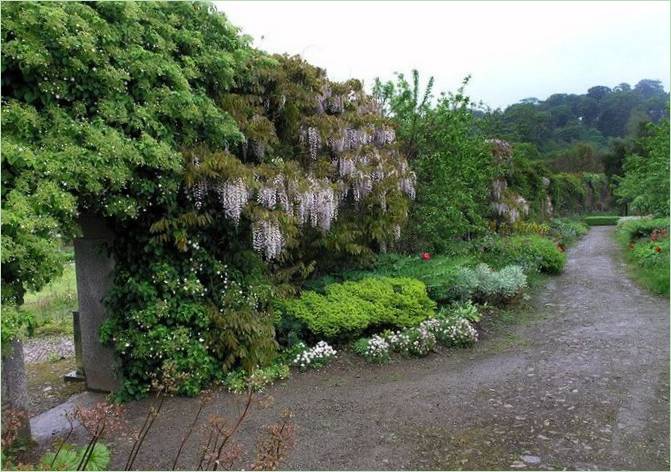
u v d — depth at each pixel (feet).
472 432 12.37
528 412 13.42
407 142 29.73
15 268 10.14
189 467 11.00
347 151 21.63
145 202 14.08
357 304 19.25
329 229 20.65
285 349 17.69
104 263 16.17
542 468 10.66
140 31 13.92
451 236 30.40
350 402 14.38
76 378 18.29
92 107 12.60
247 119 18.38
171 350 14.82
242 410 13.96
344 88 22.72
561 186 75.31
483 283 24.31
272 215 16.20
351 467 10.84
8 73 11.23
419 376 16.39
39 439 13.00
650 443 11.58
